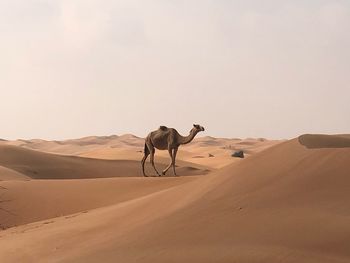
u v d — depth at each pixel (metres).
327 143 12.64
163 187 23.08
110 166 59.88
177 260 7.75
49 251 11.02
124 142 177.50
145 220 11.73
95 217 14.73
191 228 9.62
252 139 172.25
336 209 8.92
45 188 23.84
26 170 51.81
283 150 12.45
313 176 10.64
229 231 8.91
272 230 8.47
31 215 21.11
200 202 11.21
